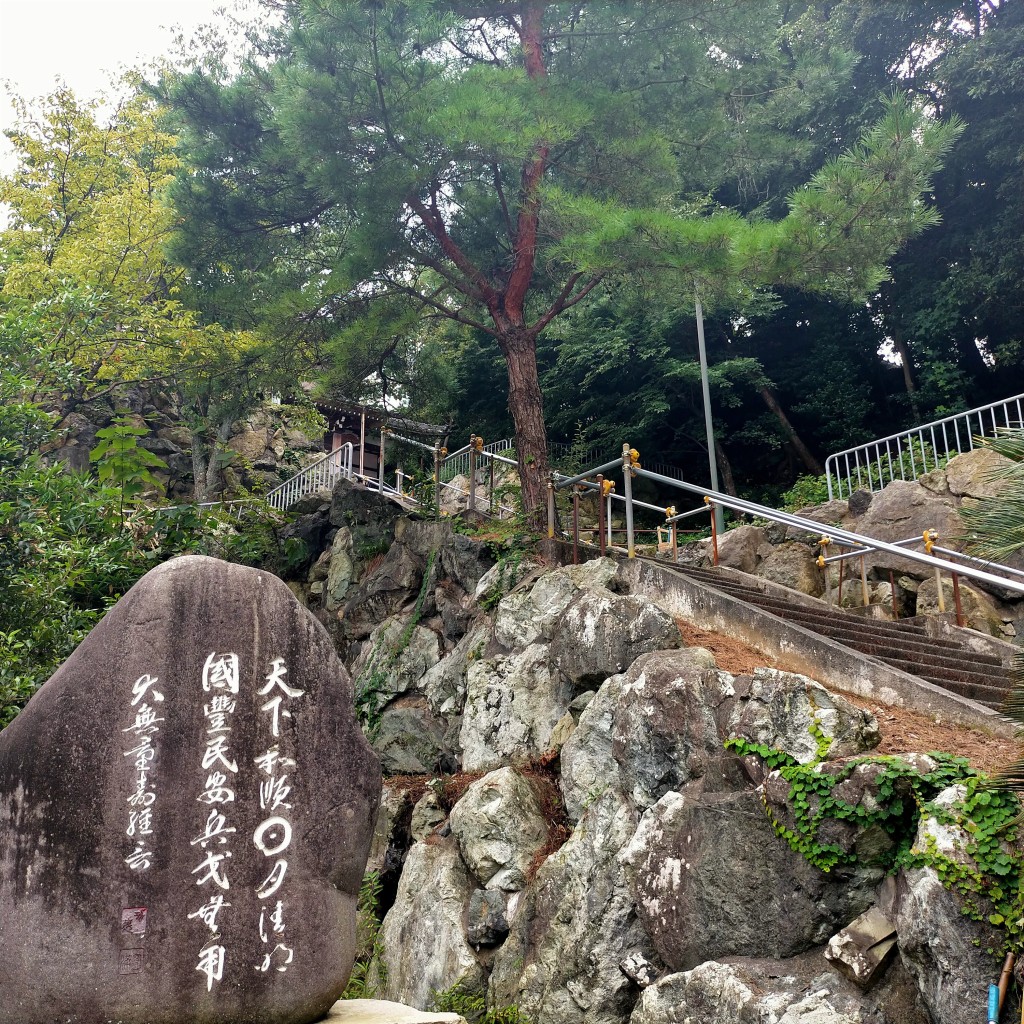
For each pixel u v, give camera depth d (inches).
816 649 318.7
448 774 403.5
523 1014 279.7
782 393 980.6
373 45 456.1
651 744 284.7
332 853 197.2
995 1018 185.9
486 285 526.0
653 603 334.0
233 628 199.3
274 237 576.4
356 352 515.8
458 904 324.8
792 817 236.5
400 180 461.1
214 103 540.4
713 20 508.4
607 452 960.9
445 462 804.6
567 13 513.3
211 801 189.3
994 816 203.5
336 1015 199.0
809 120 866.8
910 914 205.8
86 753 185.9
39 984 174.7
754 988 224.2
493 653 405.7
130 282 745.6
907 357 904.3
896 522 517.0
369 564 553.0
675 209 666.2
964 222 832.3
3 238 751.7
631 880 268.2
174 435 991.0
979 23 836.6
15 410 389.4
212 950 182.4
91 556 401.1
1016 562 455.5
